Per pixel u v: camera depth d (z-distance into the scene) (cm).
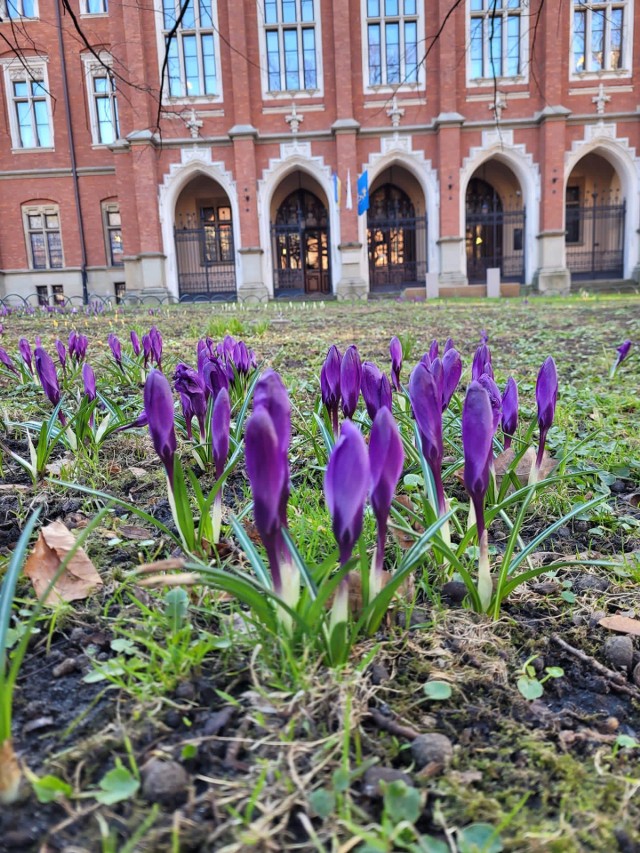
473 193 2806
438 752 106
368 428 249
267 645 129
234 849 86
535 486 167
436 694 122
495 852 88
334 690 117
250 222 2362
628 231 2450
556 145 2322
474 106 2345
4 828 88
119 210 2402
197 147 2339
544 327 886
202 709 115
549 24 2262
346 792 96
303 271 2755
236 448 215
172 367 494
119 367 406
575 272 2730
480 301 1814
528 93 2339
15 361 442
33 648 134
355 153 2338
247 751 105
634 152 2384
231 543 184
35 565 156
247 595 123
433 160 2377
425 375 152
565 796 100
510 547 154
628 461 279
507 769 106
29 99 2462
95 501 221
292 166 2375
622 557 195
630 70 2338
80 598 152
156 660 128
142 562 173
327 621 128
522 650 145
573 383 464
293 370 503
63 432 247
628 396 399
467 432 139
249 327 861
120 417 282
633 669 138
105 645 135
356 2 2280
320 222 2848
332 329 871
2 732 94
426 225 2433
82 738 107
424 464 193
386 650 135
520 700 125
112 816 91
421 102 2344
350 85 2302
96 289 2584
